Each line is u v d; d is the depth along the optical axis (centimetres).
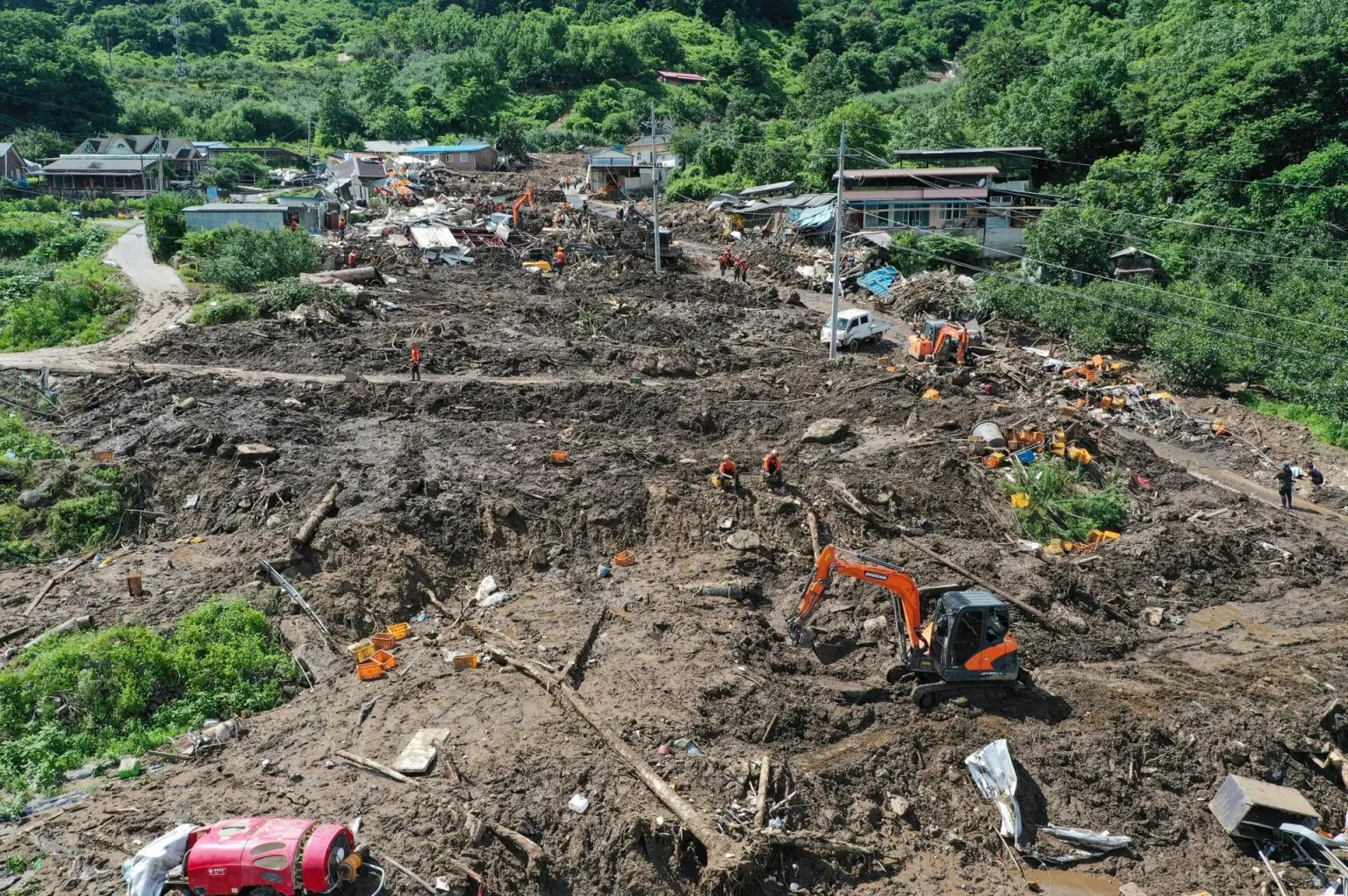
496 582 2269
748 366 3953
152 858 1270
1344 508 3006
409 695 1769
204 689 1805
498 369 3656
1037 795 1639
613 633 2012
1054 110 6812
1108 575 2367
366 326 4097
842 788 1605
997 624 1798
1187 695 1903
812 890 1430
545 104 12062
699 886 1384
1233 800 1591
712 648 1944
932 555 2358
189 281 4838
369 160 8450
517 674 1834
